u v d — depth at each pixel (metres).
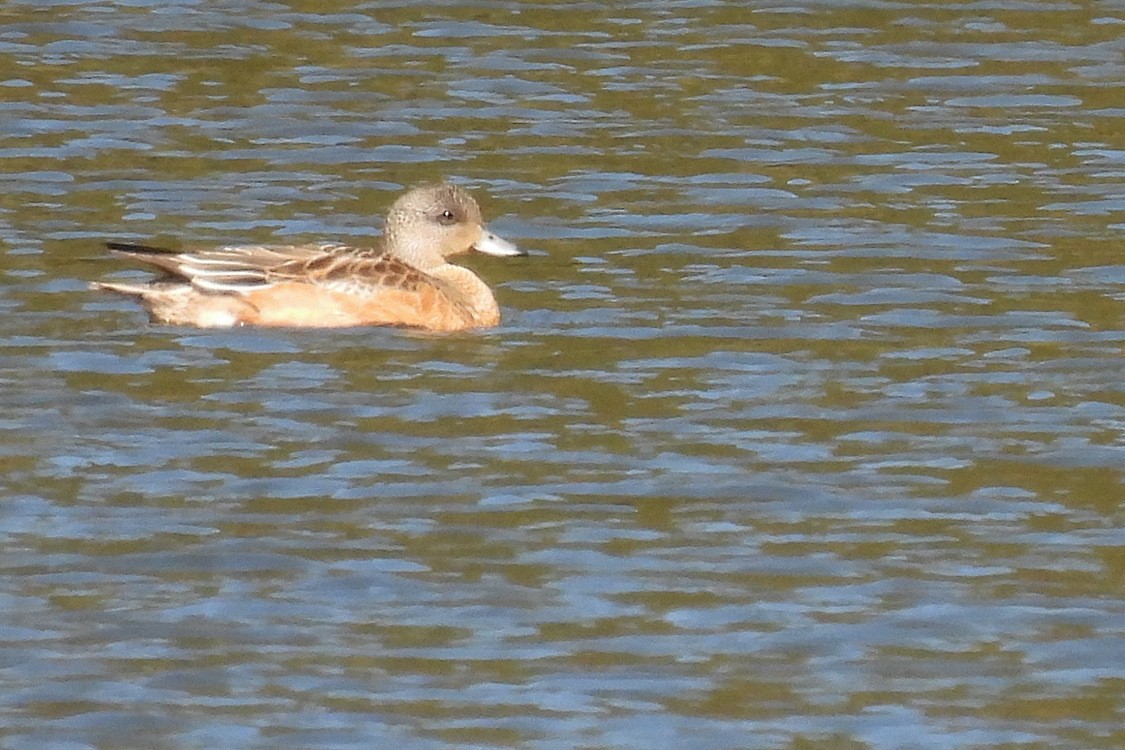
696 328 18.69
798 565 14.15
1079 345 18.28
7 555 14.06
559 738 12.02
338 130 24.12
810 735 12.09
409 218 19.44
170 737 11.99
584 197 22.33
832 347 18.23
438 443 16.05
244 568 13.98
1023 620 13.45
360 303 18.61
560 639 13.16
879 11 28.53
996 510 15.02
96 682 12.55
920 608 13.59
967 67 26.45
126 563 14.00
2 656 12.80
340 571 13.94
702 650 13.05
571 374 17.56
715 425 16.48
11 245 20.50
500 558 14.17
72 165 22.83
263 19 27.91
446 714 12.26
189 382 17.16
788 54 26.88
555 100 25.20
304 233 21.20
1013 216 21.77
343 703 12.37
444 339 18.41
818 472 15.62
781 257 20.61
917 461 15.84
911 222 21.58
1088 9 28.66
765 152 23.64
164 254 18.62
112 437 16.00
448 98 25.22
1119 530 14.70
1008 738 12.07
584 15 28.31
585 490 15.26
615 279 20.03
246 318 18.50
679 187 22.61
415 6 28.50
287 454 15.77
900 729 12.16
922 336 18.52
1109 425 16.53
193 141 23.69
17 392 16.80
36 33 27.05
